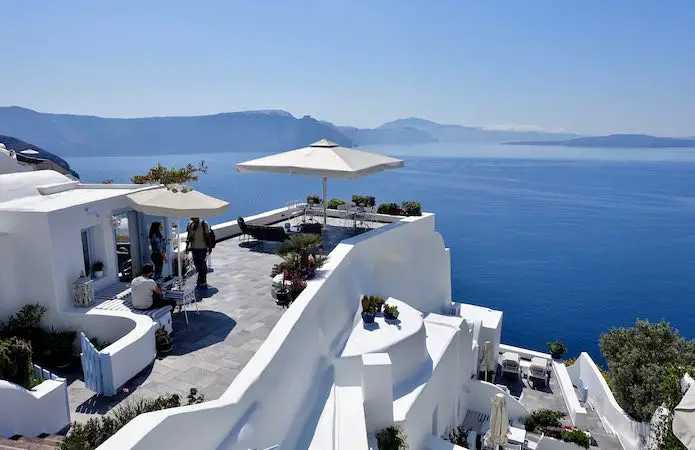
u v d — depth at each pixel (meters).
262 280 15.89
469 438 15.77
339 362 12.30
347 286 14.93
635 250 94.06
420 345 13.66
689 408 10.20
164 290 13.02
